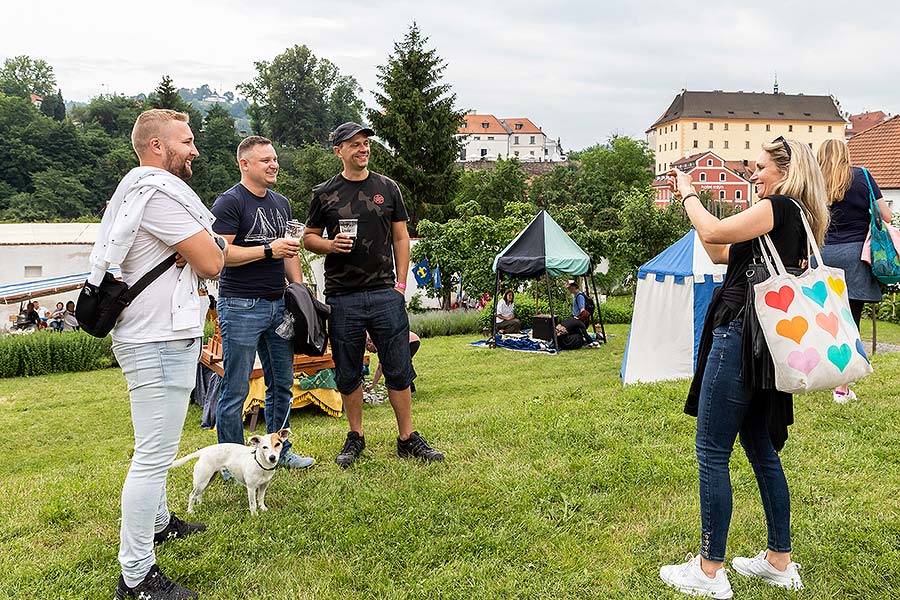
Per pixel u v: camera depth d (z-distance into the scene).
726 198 87.50
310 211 4.96
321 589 3.29
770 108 119.06
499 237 22.92
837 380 2.81
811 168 2.97
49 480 5.09
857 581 3.23
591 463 4.73
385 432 5.73
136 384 3.08
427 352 16.48
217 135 75.12
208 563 3.45
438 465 4.83
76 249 24.77
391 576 3.41
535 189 54.47
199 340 3.24
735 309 3.00
